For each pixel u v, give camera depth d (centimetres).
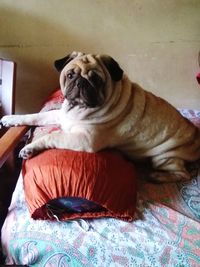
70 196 95
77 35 167
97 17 162
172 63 173
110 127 112
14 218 100
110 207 97
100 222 98
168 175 122
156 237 94
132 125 114
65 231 95
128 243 92
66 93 104
